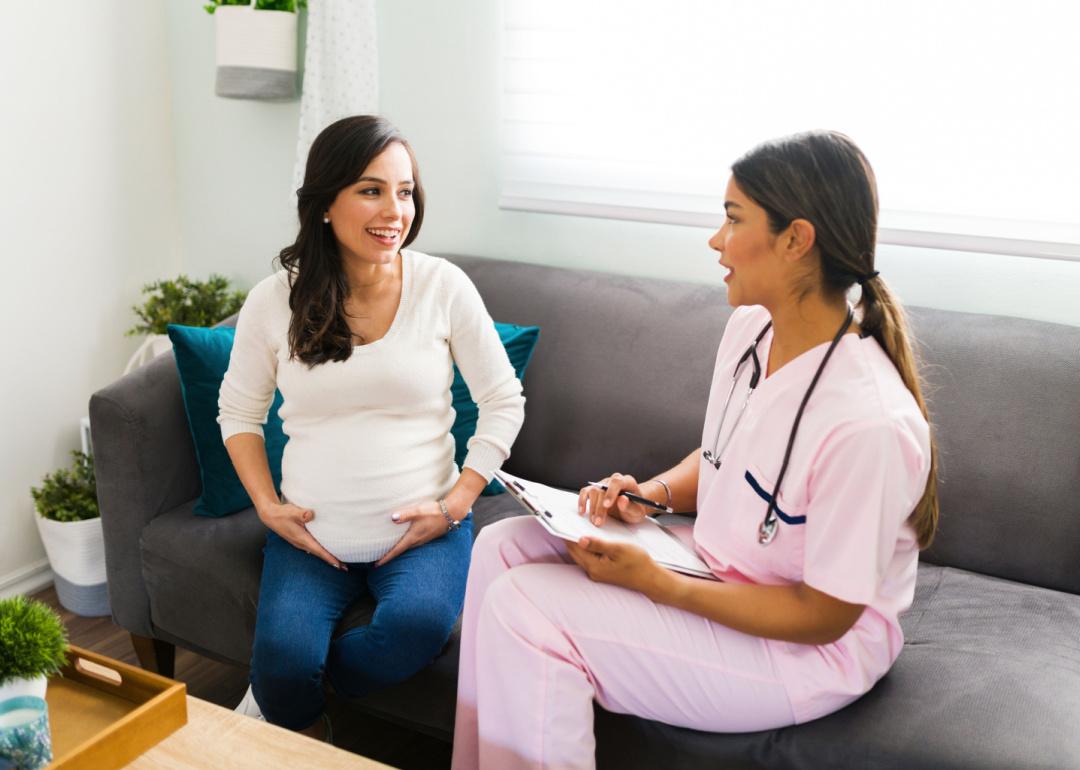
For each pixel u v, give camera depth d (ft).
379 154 5.41
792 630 4.15
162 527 6.37
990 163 6.21
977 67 6.12
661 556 4.62
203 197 9.36
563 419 6.88
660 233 7.34
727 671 4.35
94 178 8.63
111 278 8.94
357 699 5.53
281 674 5.00
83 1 8.29
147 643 6.77
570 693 4.35
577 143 7.44
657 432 6.56
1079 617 5.18
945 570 5.80
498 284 7.43
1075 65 5.88
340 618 5.38
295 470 5.70
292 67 8.09
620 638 4.42
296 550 5.62
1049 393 5.70
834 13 6.40
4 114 7.79
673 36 6.91
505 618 4.46
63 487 8.02
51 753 3.72
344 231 5.46
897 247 6.63
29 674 3.56
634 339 6.80
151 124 9.12
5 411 8.14
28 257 8.16
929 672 4.63
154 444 6.44
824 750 4.28
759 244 4.15
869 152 6.51
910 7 6.20
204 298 8.79
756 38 6.67
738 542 4.48
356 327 5.68
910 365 4.24
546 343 7.04
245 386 5.90
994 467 5.72
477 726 4.88
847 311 4.30
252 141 8.92
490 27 7.62
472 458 5.82
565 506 4.93
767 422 4.32
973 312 6.44
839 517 3.97
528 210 7.72
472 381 6.01
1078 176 6.00
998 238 6.18
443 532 5.61
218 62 8.04
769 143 4.17
